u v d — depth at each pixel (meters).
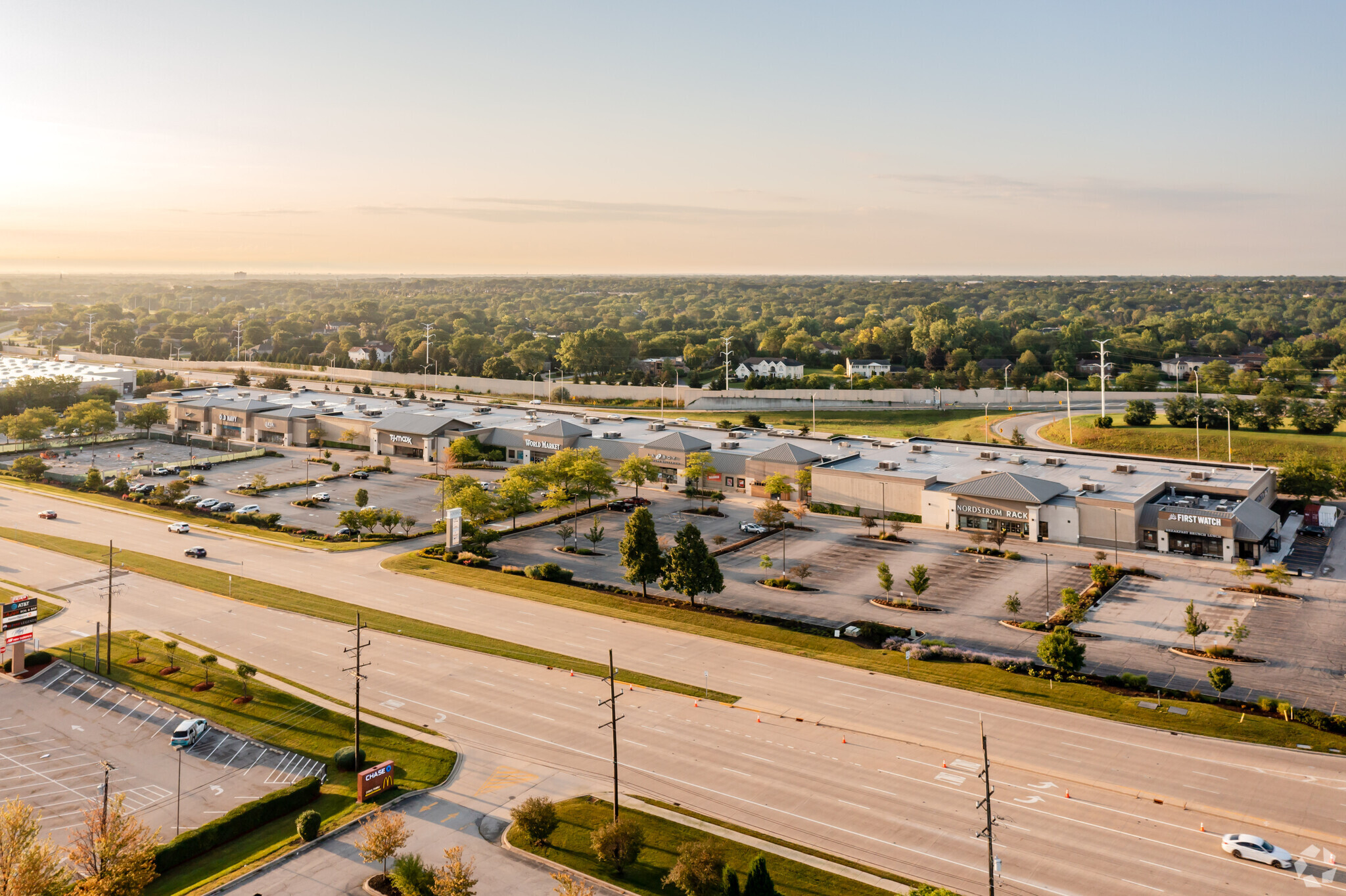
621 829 51.41
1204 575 104.88
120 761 67.19
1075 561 111.00
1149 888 49.56
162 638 89.69
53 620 95.12
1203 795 58.97
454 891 46.25
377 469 170.62
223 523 134.12
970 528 125.56
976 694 74.56
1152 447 171.62
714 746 66.81
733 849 53.56
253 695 76.88
